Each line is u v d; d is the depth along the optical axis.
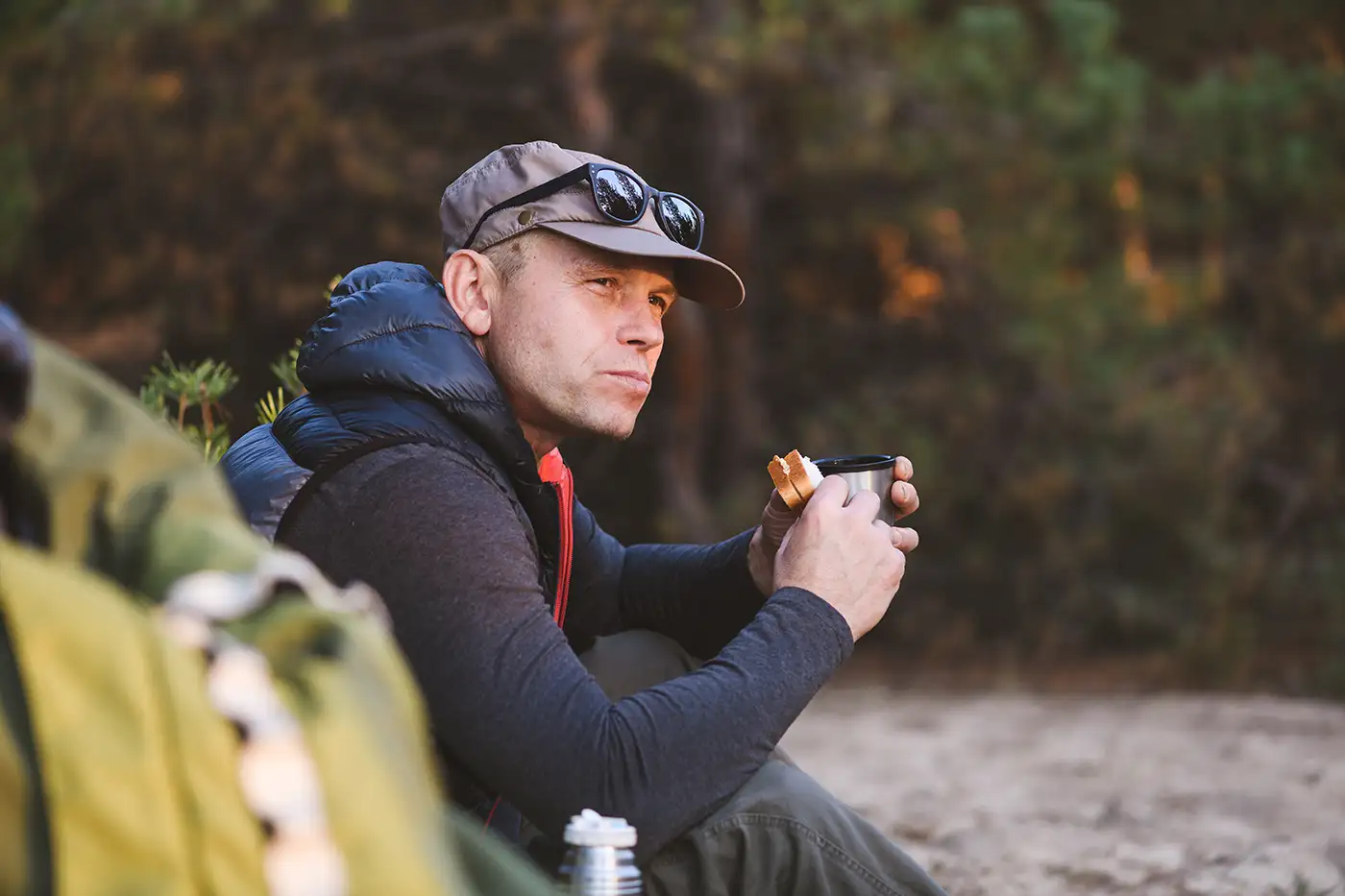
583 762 1.91
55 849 0.94
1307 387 13.25
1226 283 12.76
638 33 11.98
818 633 2.05
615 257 2.29
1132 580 12.41
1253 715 7.06
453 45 13.16
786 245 14.05
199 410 3.33
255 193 12.59
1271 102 11.59
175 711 0.95
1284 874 3.61
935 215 12.10
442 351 2.12
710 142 13.30
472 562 1.99
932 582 12.84
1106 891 3.57
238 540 1.15
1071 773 5.31
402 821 1.00
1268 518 13.30
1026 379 12.53
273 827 0.95
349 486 2.03
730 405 13.68
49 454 1.18
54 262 13.14
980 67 11.12
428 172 13.00
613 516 13.94
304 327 13.29
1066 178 11.34
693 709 1.95
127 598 1.04
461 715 1.94
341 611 1.09
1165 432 11.77
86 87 11.33
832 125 11.60
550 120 13.29
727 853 1.97
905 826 4.27
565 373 2.27
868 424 12.35
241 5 11.33
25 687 0.98
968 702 9.20
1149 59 13.43
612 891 1.65
